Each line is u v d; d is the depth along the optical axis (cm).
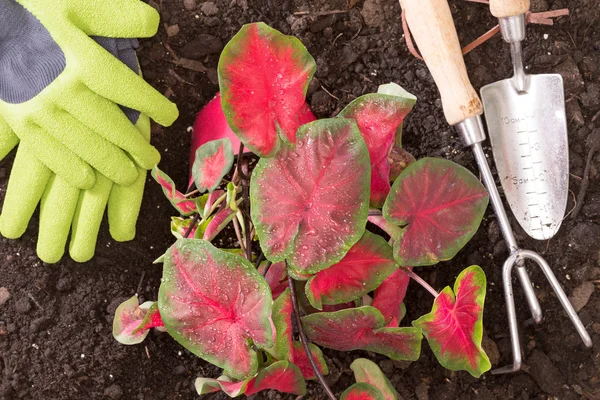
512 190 112
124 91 107
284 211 97
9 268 114
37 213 114
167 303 96
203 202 105
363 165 96
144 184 114
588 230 112
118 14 108
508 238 108
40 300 114
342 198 96
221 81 93
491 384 113
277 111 95
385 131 98
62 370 113
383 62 114
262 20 114
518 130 112
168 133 115
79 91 107
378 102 98
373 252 99
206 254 96
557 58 113
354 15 114
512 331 109
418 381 113
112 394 113
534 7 113
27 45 108
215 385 98
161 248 116
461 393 113
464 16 113
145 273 115
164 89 114
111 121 108
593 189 113
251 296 95
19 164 110
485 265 113
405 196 97
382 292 104
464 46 113
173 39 114
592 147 113
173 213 116
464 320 98
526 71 113
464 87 106
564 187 112
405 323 114
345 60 114
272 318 98
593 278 113
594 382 112
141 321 106
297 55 94
